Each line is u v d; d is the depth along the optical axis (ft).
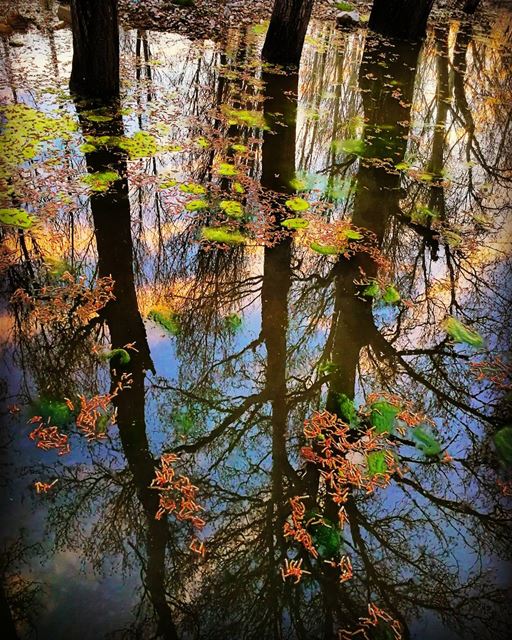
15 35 24.12
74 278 11.75
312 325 11.73
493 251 14.73
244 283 12.53
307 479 8.55
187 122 18.81
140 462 8.48
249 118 19.89
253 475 8.56
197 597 6.91
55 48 23.38
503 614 7.14
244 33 28.96
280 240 13.80
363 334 11.65
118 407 9.28
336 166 17.84
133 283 11.97
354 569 7.43
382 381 10.58
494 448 9.40
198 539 7.55
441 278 13.48
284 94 22.58
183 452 8.77
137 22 27.73
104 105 18.89
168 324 11.13
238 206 14.69
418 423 9.73
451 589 7.34
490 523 8.23
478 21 39.73
